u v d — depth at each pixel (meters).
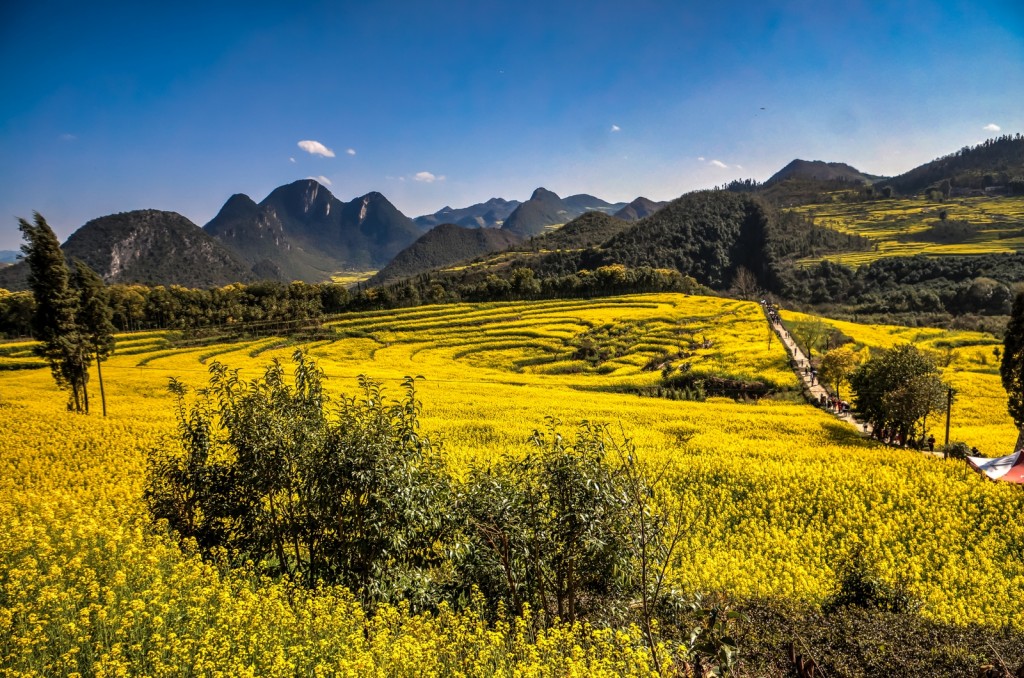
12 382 60.31
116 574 10.39
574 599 13.16
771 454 33.53
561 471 11.31
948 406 39.28
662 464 29.64
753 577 17.67
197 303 120.81
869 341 77.56
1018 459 27.86
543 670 8.43
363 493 12.98
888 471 28.75
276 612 9.99
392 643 9.36
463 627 10.27
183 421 15.47
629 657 8.77
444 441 35.66
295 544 14.04
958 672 10.19
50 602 9.30
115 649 7.92
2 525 12.54
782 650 10.91
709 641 7.91
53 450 29.34
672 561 18.36
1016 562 19.83
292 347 91.69
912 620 12.99
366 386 13.83
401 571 13.05
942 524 22.75
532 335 92.25
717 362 69.25
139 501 17.09
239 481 14.25
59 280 39.50
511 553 12.23
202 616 9.45
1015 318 36.97
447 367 78.25
